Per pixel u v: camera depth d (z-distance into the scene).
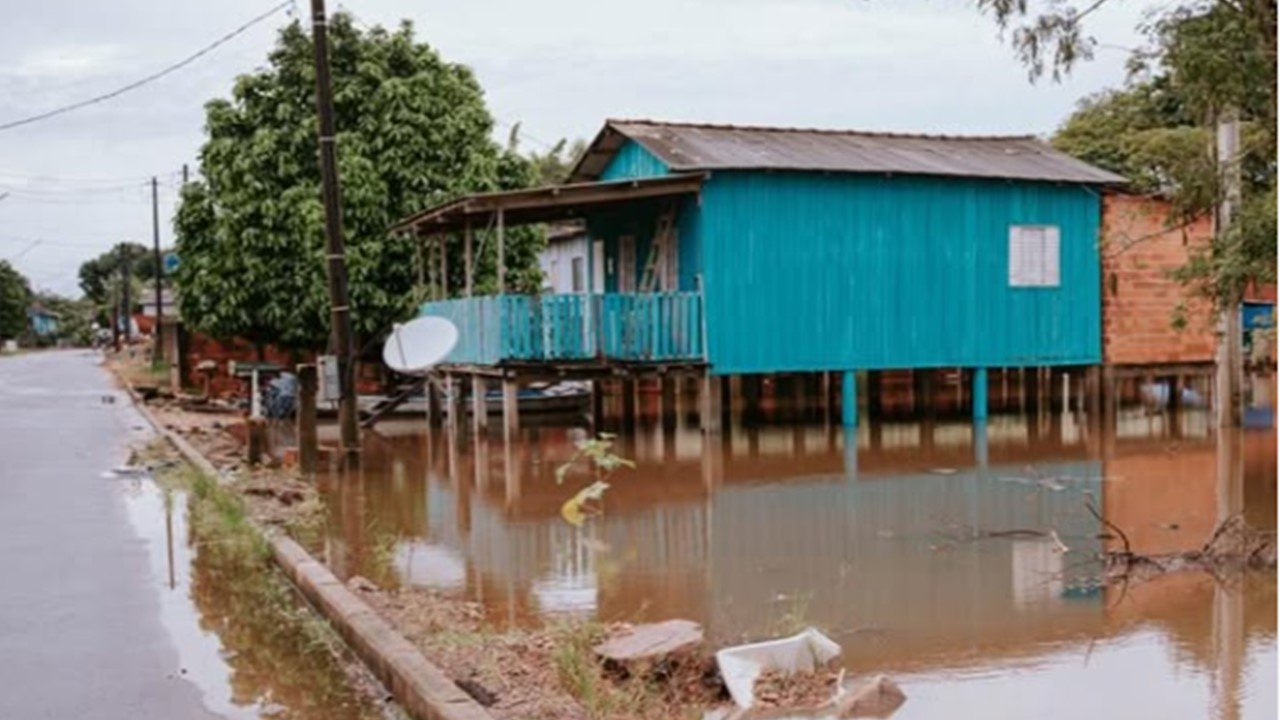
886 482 12.98
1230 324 16.81
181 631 7.00
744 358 17.20
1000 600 7.75
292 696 5.79
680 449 16.08
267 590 8.09
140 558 9.16
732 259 17.17
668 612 7.51
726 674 5.81
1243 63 8.34
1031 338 19.08
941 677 6.11
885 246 18.11
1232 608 7.46
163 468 14.71
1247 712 5.55
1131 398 21.56
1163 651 6.56
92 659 6.39
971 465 14.17
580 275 26.48
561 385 21.97
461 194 22.52
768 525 10.57
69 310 99.00
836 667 6.15
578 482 13.38
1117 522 10.43
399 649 6.03
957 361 18.58
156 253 45.09
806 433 17.55
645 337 16.61
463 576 8.58
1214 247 9.51
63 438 18.72
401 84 22.67
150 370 38.44
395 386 23.89
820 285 17.70
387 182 22.61
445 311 18.31
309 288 22.33
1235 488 12.23
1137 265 19.70
